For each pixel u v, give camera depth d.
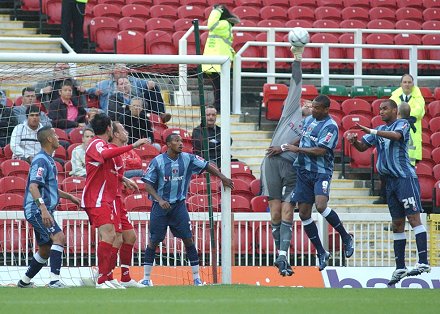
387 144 47.56
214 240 51.75
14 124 62.88
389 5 99.50
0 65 57.91
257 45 76.38
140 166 58.38
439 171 68.94
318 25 90.19
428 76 86.19
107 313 32.34
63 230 54.81
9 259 54.72
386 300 37.16
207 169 49.31
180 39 78.56
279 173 48.62
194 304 35.09
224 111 51.66
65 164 60.25
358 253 57.62
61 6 83.06
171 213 48.78
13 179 58.69
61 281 49.50
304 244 57.75
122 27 85.31
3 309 33.44
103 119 44.81
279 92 73.31
